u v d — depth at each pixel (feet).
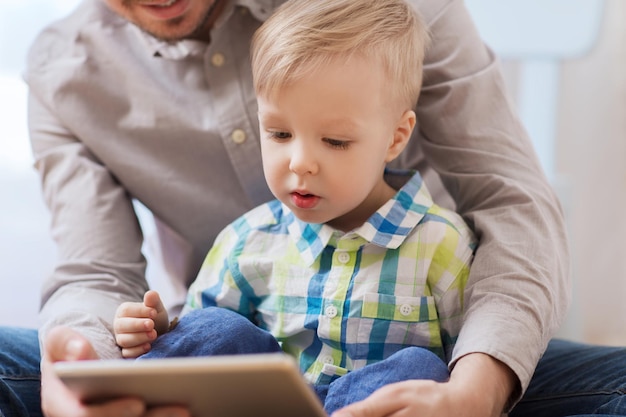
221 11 4.11
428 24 3.96
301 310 3.54
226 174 4.21
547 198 3.74
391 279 3.44
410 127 3.58
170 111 4.18
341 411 2.72
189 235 4.32
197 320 3.31
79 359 2.95
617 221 7.15
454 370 3.07
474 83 3.90
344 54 3.26
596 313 7.27
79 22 4.44
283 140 3.35
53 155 4.33
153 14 3.92
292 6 3.56
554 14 5.51
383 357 3.43
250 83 4.10
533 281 3.33
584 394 3.53
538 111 6.45
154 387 2.51
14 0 5.88
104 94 4.25
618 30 6.89
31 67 4.44
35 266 6.12
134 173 4.25
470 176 3.81
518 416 3.72
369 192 3.52
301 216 3.43
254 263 3.66
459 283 3.46
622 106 7.00
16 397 3.41
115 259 4.07
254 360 2.30
